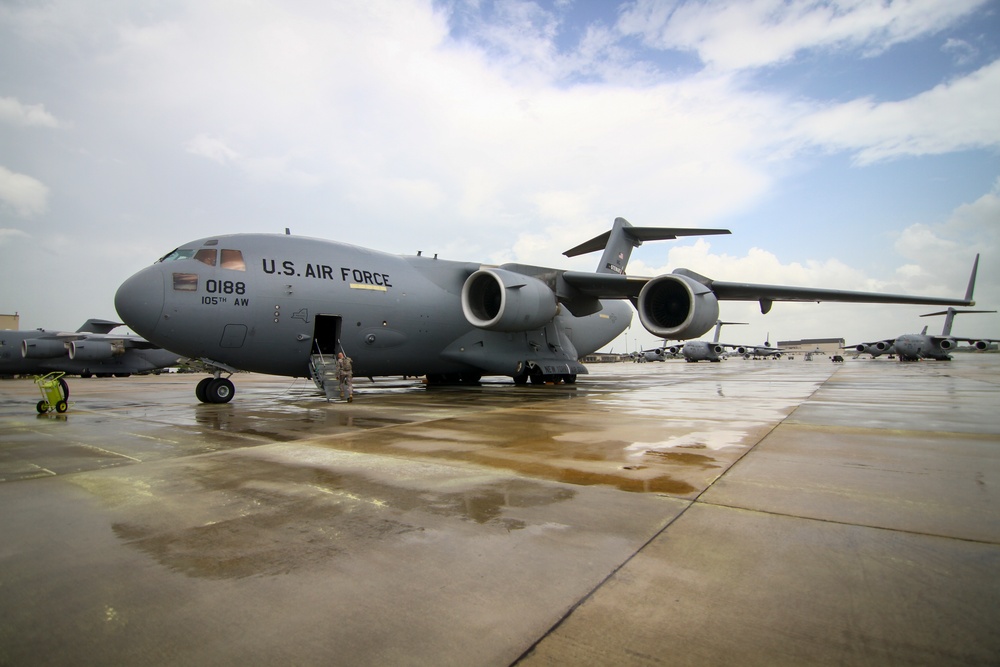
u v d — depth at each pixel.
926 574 2.47
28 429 7.78
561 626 2.10
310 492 4.02
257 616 2.22
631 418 8.00
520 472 4.55
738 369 35.56
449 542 2.98
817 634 1.99
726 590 2.35
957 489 3.85
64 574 2.64
